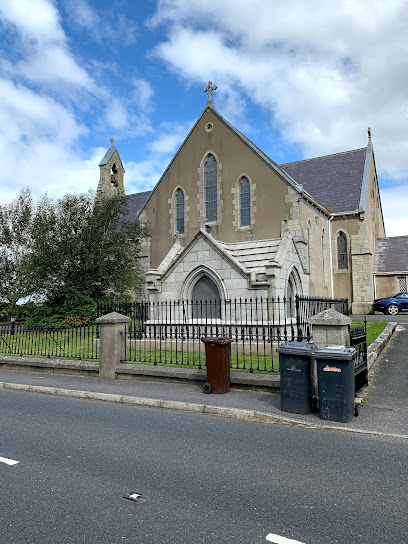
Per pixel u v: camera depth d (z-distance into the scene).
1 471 5.14
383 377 9.84
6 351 14.45
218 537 3.61
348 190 31.39
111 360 10.95
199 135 26.22
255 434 6.55
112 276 24.55
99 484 4.73
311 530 3.72
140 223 26.73
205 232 14.24
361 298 28.94
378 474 4.93
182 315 14.41
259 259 14.33
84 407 8.47
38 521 3.92
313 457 5.51
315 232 26.08
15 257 30.09
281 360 7.67
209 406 7.94
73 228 24.78
